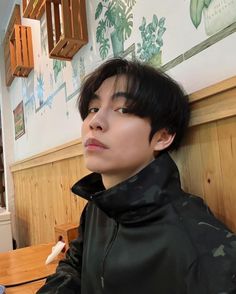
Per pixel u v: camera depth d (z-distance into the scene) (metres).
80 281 0.73
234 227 0.59
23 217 2.31
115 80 0.60
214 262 0.42
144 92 0.58
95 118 0.58
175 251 0.46
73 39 1.18
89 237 0.69
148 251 0.50
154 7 0.81
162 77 0.62
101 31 1.10
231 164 0.59
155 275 0.48
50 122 1.67
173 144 0.66
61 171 1.48
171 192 0.53
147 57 0.84
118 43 0.99
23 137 2.32
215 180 0.63
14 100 2.59
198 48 0.67
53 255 1.05
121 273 0.52
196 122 0.65
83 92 0.67
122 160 0.56
